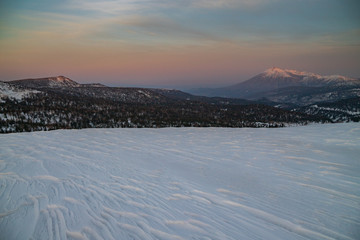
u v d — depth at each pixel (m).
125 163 6.99
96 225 3.38
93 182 5.20
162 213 3.79
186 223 3.49
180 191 4.82
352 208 4.07
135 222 3.48
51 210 3.83
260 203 4.27
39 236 3.13
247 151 8.95
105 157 7.64
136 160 7.41
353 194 4.70
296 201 4.36
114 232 3.21
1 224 3.44
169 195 4.59
